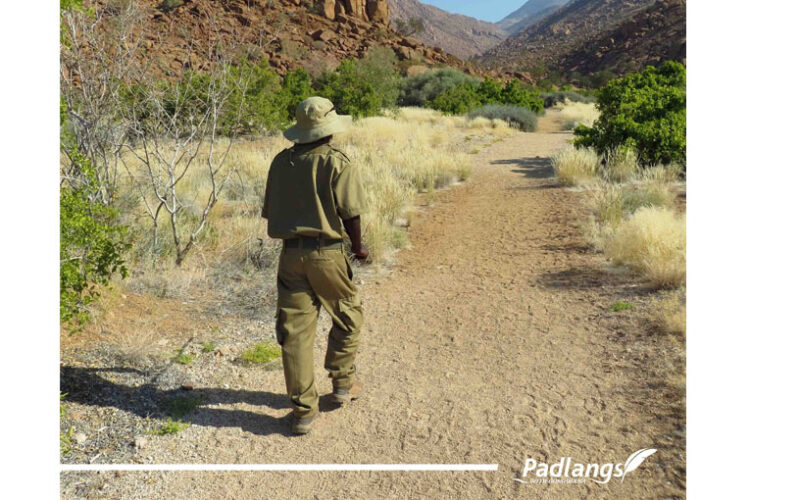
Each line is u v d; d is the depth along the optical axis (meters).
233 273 5.88
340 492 2.78
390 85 27.62
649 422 3.14
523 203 9.58
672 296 4.80
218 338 4.42
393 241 7.32
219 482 2.85
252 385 3.80
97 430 3.17
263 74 17.12
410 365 4.09
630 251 5.88
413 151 13.12
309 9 72.31
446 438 3.18
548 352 4.12
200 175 10.24
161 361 3.95
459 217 8.91
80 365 3.73
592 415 3.28
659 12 144.50
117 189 6.04
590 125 23.14
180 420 3.35
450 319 4.89
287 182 3.22
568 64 151.50
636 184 10.12
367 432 3.28
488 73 83.50
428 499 2.70
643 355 3.86
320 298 3.28
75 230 3.84
